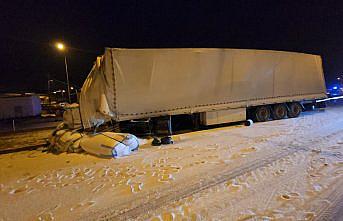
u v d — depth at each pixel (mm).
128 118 8688
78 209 3797
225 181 4559
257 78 11320
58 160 7008
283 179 4477
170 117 9570
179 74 9375
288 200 3652
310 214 3238
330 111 15164
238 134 9266
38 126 19172
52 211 3783
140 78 8727
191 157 6402
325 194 3781
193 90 9727
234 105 10797
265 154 6223
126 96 8570
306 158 5676
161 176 5051
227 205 3613
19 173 5973
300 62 12742
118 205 3846
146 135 9641
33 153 8594
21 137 13523
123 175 5250
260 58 11305
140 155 6934
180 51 9320
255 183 4371
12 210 3910
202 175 4957
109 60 8242
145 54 8742
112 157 6734
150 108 9016
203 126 11508
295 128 9766
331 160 5430
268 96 11820
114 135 7465
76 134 8328
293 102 13094
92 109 8727
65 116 10102
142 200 3969
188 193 4129
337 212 3254
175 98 9422
